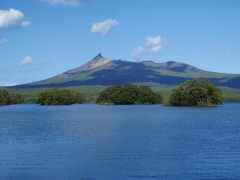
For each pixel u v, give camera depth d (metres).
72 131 113.50
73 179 53.06
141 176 54.16
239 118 166.50
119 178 53.25
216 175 54.34
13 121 159.62
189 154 70.75
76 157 68.06
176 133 106.62
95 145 82.38
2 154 71.81
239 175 54.34
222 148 77.88
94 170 57.72
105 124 139.12
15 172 56.97
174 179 52.50
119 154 70.75
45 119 168.62
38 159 66.38
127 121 152.38
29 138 96.88
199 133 106.56
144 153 71.81
